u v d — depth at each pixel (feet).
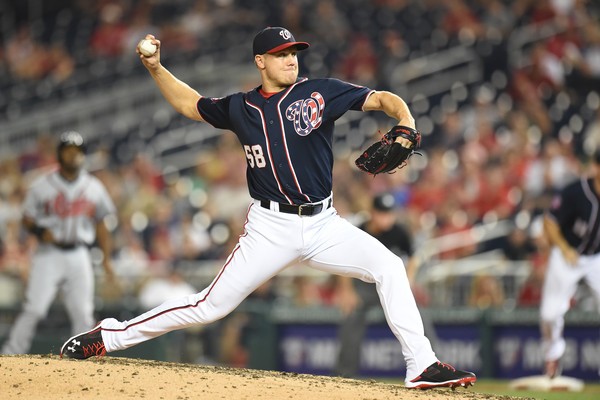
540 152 177.58
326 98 57.16
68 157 103.81
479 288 138.72
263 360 134.72
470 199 167.22
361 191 164.55
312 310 134.10
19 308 136.36
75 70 234.79
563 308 106.42
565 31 214.48
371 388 58.44
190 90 60.54
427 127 203.00
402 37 229.25
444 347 132.87
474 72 215.72
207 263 149.18
